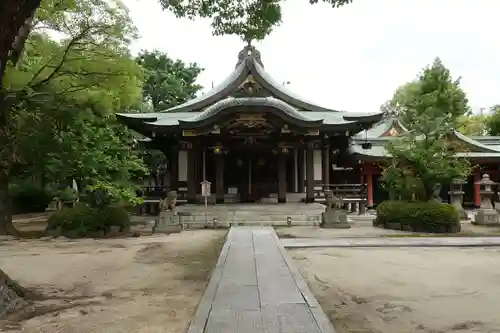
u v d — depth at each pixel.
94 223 19.16
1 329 6.41
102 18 19.33
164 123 29.08
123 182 20.28
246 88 32.06
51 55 19.52
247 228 20.75
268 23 13.91
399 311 7.44
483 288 9.12
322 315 6.71
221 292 8.23
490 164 38.31
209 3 13.30
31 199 36.28
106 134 20.45
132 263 12.45
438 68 45.50
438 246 15.54
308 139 28.73
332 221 22.23
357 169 38.59
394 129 40.97
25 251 14.98
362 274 10.68
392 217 21.48
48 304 7.89
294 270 10.48
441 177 21.23
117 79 20.27
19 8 7.71
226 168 32.09
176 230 20.64
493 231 21.19
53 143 19.11
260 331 5.95
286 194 30.44
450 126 22.59
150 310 7.43
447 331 6.40
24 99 18.09
